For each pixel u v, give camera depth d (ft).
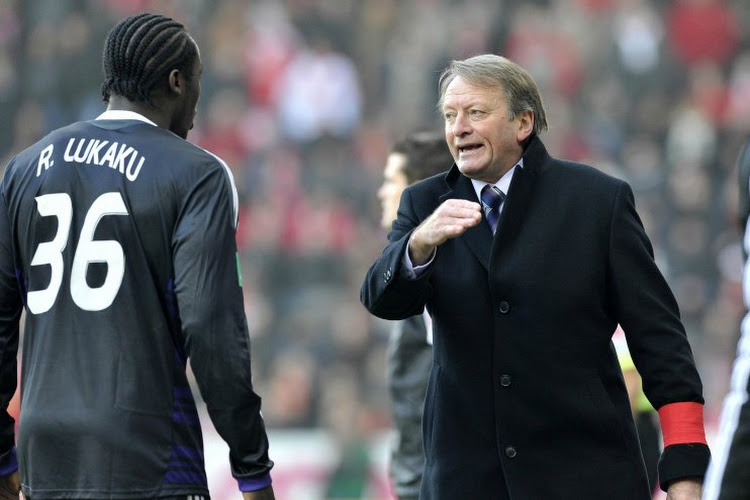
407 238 45.47
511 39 213.46
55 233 45.62
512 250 46.73
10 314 46.91
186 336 43.96
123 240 44.96
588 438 46.37
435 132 62.28
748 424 38.73
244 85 207.10
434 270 47.37
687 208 180.14
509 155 47.29
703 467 45.83
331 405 143.74
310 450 129.80
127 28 47.09
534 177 47.32
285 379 151.43
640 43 215.51
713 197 182.19
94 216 45.27
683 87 212.43
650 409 61.05
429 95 207.00
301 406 148.97
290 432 140.67
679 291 171.01
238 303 44.57
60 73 198.70
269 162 191.21
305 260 173.58
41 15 207.51
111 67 47.19
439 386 47.55
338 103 204.85
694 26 222.69
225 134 199.52
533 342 46.24
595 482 45.98
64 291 45.16
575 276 46.39
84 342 44.68
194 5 216.74
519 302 46.39
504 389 46.32
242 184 187.62
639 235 47.09
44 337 45.24
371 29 215.72
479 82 46.68
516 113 47.03
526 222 46.98
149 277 44.80
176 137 46.39
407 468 58.59
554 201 47.11
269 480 45.21
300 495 128.36
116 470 43.83
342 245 177.58
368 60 212.02
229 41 211.61
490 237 47.21
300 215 179.93
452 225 43.80
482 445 46.65
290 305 167.73
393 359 59.21
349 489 128.47
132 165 45.55
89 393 44.27
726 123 208.44
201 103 203.51
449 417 47.11
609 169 193.77
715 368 156.87
